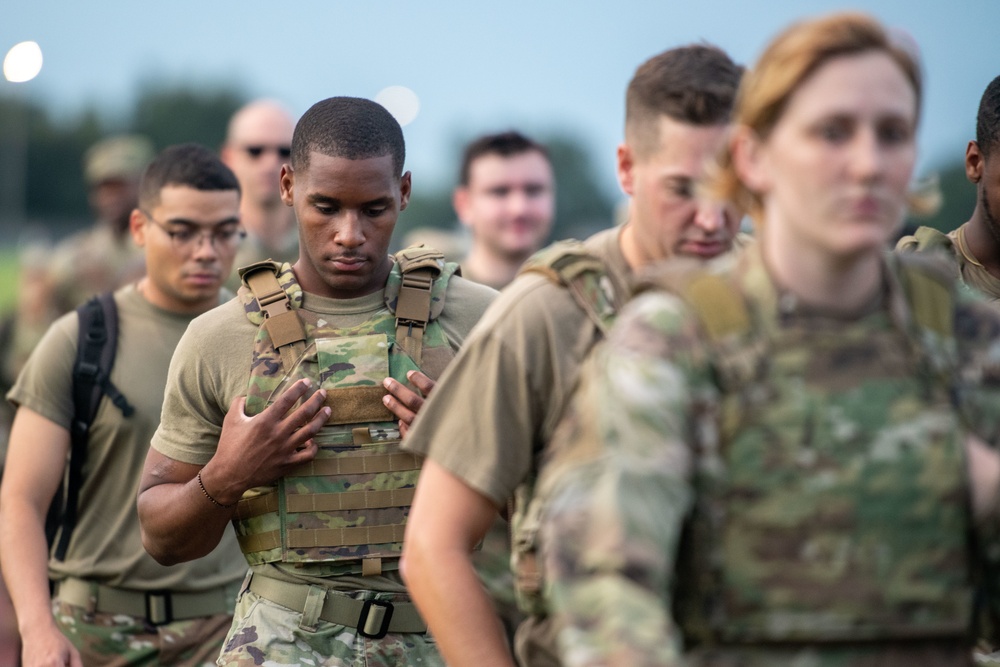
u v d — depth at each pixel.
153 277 11.76
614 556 4.73
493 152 17.33
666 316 5.04
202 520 8.84
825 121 4.96
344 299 9.35
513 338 6.49
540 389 6.47
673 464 4.87
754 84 5.20
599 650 4.62
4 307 21.53
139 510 9.16
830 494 4.98
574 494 4.89
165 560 9.25
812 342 5.06
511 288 6.74
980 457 5.14
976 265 9.63
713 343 5.01
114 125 128.25
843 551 4.98
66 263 21.53
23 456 11.21
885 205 4.99
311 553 8.97
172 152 11.84
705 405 5.00
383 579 9.10
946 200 26.86
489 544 9.41
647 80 6.53
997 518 5.13
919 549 5.04
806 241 5.08
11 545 10.93
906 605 5.03
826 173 4.96
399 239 35.09
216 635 11.65
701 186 5.64
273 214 17.56
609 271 6.68
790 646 5.04
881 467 5.01
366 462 9.04
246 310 9.30
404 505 9.07
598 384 5.07
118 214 21.89
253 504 9.10
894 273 5.25
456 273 10.02
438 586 6.29
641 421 4.88
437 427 6.57
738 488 5.01
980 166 9.60
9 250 49.56
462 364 6.57
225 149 17.70
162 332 11.68
